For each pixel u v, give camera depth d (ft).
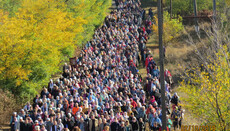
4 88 112.47
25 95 116.67
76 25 153.17
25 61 113.39
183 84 85.46
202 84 81.30
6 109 107.65
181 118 98.68
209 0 250.98
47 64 119.75
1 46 106.01
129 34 185.88
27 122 87.25
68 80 109.09
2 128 101.24
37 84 120.16
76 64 138.00
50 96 99.86
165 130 80.84
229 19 146.20
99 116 92.32
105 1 243.19
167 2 262.88
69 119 88.12
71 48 150.41
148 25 231.50
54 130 84.89
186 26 228.43
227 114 78.07
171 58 168.66
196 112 82.23
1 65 108.47
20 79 115.44
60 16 127.24
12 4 138.82
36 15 124.06
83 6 170.60
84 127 86.28
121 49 157.07
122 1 302.25
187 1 248.93
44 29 116.57
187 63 152.66
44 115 90.27
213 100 79.51
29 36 113.70
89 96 99.96
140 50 165.07
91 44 166.40
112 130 86.28
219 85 77.30
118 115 91.30
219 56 86.07
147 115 99.04
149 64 142.10
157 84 115.03
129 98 106.01
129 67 135.54
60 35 123.95
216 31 91.45
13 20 111.86
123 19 218.38
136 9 264.11
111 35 182.60
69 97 96.78
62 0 154.81
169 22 197.36
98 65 133.80
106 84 115.34
